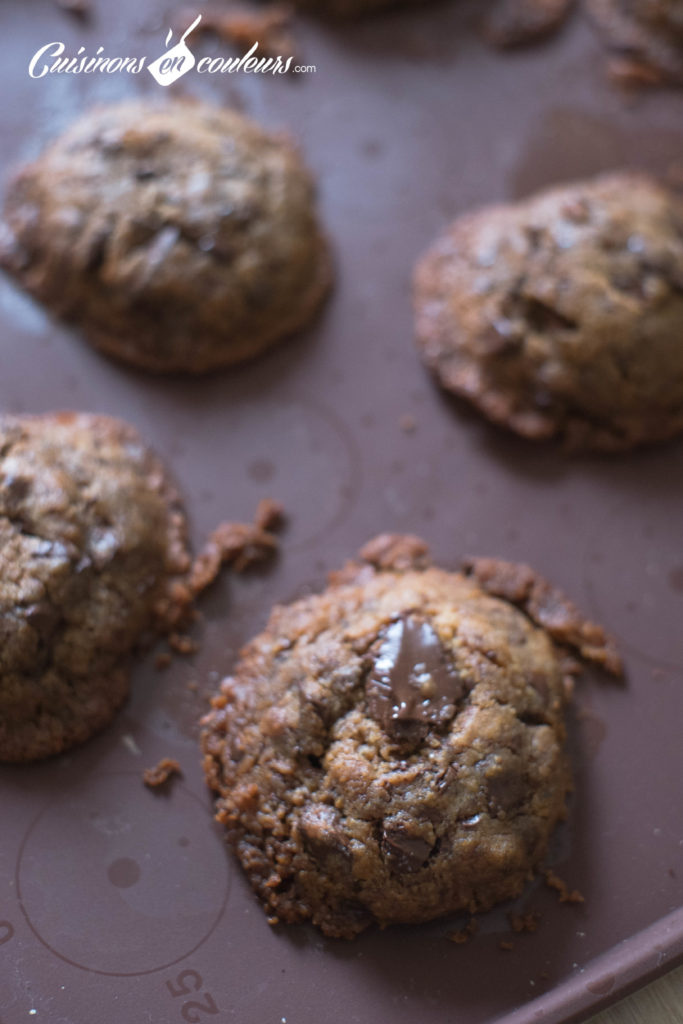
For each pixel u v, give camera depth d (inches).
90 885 17.0
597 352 18.7
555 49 21.3
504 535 18.6
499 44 21.3
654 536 18.6
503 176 20.6
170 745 17.6
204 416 19.1
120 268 19.0
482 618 17.4
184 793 17.4
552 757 17.0
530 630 17.8
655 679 18.0
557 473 18.9
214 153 19.5
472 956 16.8
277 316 19.5
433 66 21.2
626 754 17.7
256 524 18.6
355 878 16.5
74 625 17.4
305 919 16.9
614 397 18.9
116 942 16.8
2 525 17.3
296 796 16.8
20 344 19.4
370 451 19.0
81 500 17.7
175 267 18.9
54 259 19.3
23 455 17.7
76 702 17.5
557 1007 16.3
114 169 19.3
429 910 16.7
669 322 18.8
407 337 19.6
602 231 19.0
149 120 19.7
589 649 18.0
